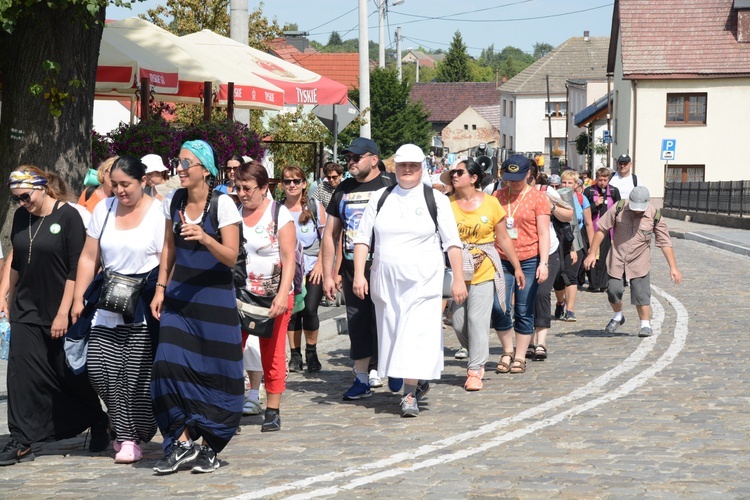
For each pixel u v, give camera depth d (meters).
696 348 15.59
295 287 12.64
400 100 116.94
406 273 11.43
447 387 13.34
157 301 9.31
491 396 12.56
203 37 25.91
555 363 14.79
